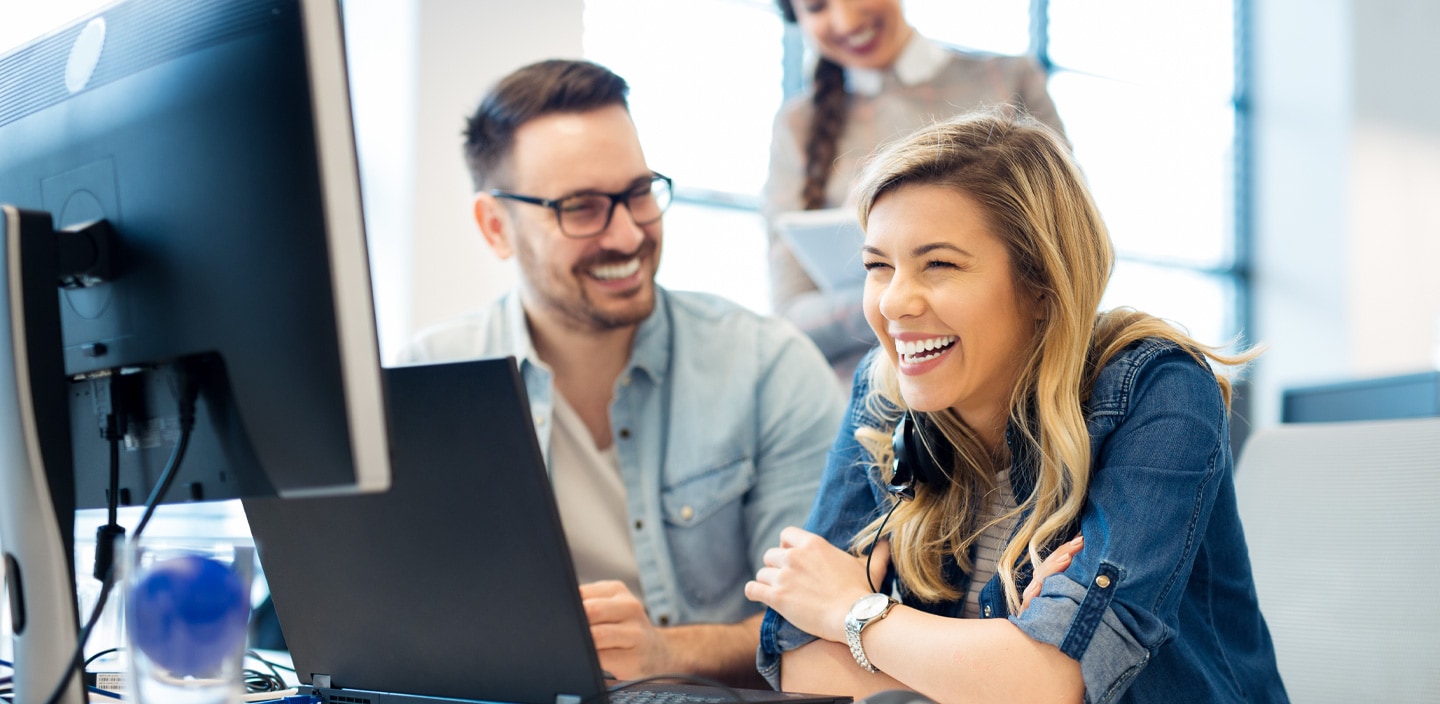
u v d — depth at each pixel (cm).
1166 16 559
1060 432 111
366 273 73
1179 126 565
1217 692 110
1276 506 135
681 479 175
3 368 83
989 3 507
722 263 416
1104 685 98
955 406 124
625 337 182
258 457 77
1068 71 529
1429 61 569
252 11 75
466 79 301
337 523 93
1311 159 565
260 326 75
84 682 83
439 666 91
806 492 176
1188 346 116
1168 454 106
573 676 84
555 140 176
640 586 175
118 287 85
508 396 82
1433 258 570
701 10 407
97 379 88
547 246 178
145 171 82
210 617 72
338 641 97
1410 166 566
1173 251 564
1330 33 561
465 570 87
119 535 86
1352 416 227
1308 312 564
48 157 90
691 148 409
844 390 277
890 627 110
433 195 296
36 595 83
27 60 95
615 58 388
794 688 120
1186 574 105
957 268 113
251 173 74
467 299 300
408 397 86
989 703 101
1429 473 124
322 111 72
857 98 333
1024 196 113
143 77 82
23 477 83
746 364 181
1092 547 104
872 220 117
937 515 126
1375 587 124
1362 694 121
